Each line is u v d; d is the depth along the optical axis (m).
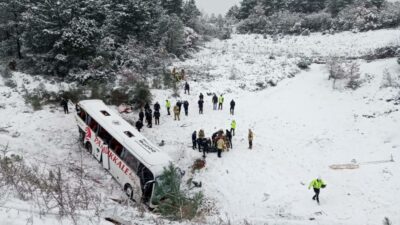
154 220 10.37
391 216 15.84
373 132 25.80
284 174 20.72
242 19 78.56
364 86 34.91
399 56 36.88
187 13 58.25
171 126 26.95
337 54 47.72
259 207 17.52
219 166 21.52
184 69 40.62
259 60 46.47
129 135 19.25
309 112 31.16
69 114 26.77
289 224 15.11
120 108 28.83
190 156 22.59
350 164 21.45
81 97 29.23
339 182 19.56
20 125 23.94
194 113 29.66
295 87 38.22
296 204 17.50
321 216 16.20
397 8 59.34
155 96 32.03
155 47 43.47
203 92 34.31
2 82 30.66
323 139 25.59
